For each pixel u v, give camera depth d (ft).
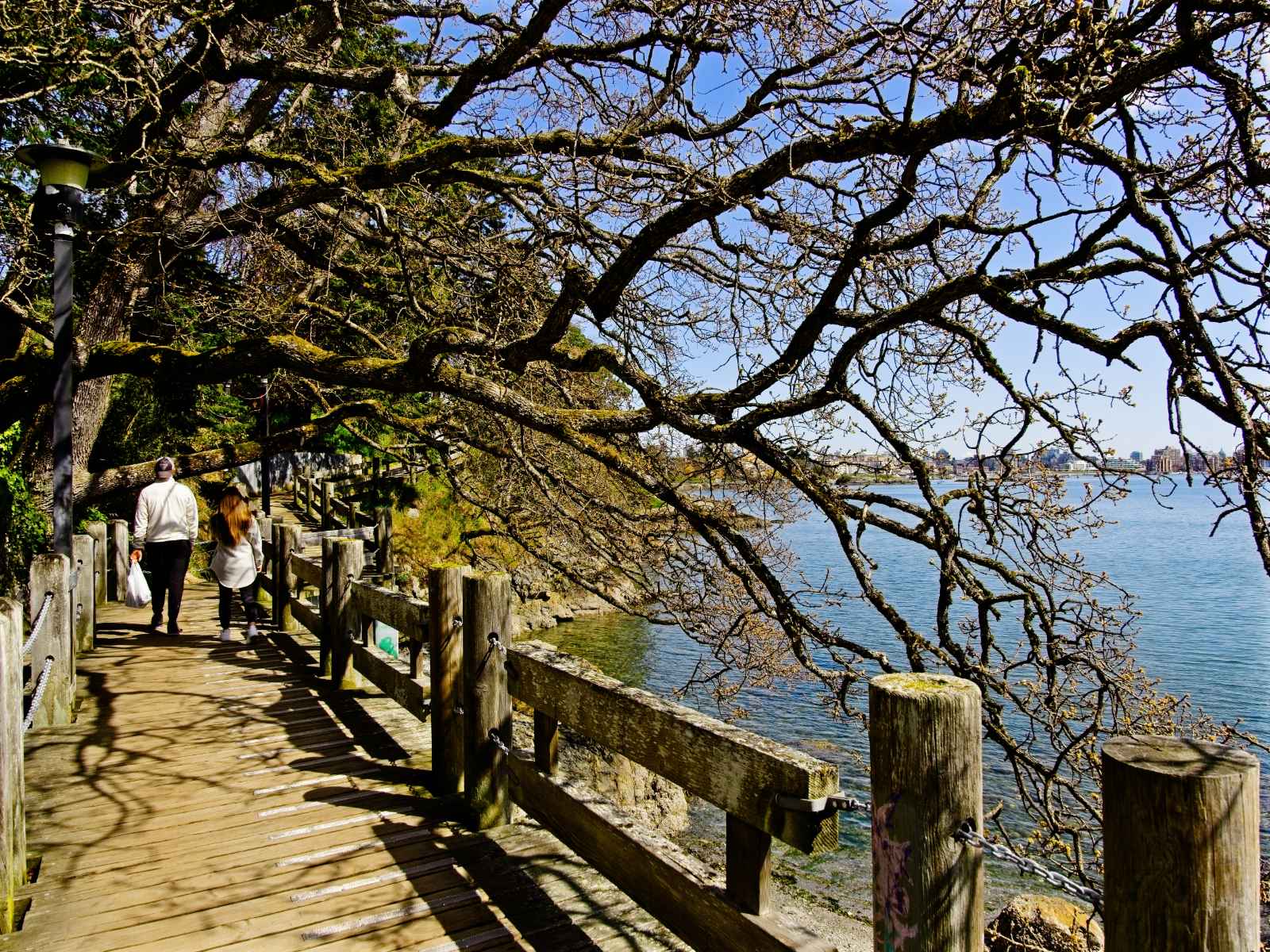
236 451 32.40
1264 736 36.78
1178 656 52.54
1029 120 13.03
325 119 30.01
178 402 61.31
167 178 26.48
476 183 26.45
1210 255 12.14
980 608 17.54
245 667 24.72
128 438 56.49
